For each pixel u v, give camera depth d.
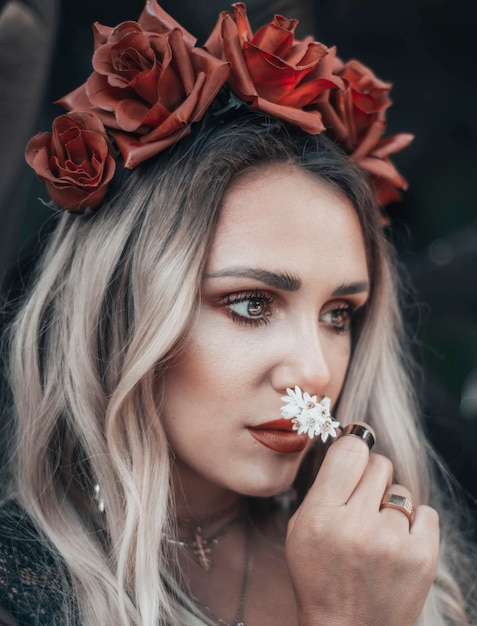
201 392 1.30
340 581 1.25
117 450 1.32
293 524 1.29
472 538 1.86
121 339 1.36
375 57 2.13
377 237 1.52
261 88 1.35
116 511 1.33
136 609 1.28
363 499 1.29
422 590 1.27
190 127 1.33
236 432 1.31
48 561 1.31
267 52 1.29
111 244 1.36
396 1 2.04
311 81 1.36
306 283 1.30
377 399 1.65
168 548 1.38
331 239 1.32
